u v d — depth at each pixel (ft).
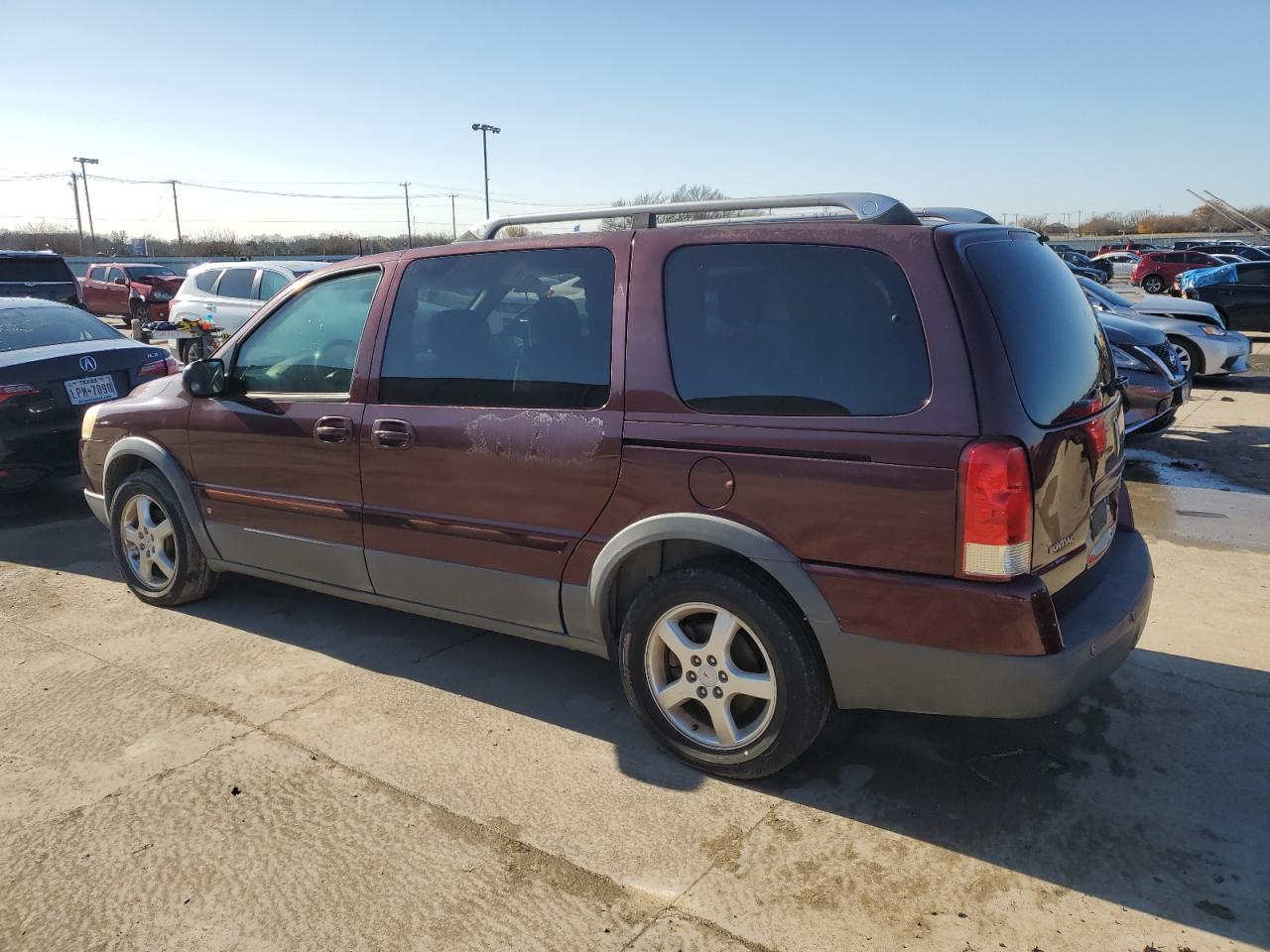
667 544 10.28
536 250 10.85
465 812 9.53
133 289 79.77
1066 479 8.77
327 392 12.60
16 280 37.27
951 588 8.28
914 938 7.66
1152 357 24.47
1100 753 10.43
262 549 13.66
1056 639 8.30
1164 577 16.14
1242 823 9.12
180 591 15.06
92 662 13.26
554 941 7.72
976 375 8.16
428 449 11.39
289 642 13.93
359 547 12.40
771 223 9.52
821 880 8.40
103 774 10.34
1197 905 7.98
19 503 23.16
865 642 8.77
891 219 9.00
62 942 7.82
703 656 9.82
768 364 9.17
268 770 10.38
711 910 8.04
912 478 8.30
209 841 9.12
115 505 15.49
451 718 11.51
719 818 9.36
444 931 7.86
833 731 10.98
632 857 8.78
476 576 11.34
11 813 9.64
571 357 10.41
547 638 11.16
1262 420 31.65
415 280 11.83
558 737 11.03
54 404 20.30
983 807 9.45
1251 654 12.87
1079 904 8.02
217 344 41.52
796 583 8.94
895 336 8.56
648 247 10.03
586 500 10.23
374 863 8.75
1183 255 94.94
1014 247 9.61
